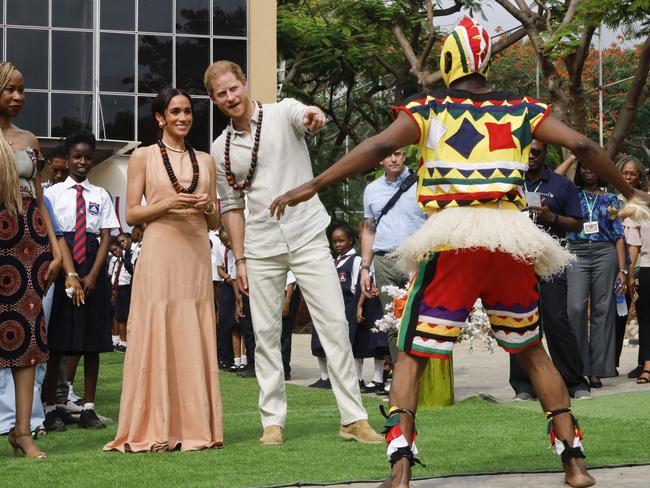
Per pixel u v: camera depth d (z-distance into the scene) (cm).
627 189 537
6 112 737
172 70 2455
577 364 1018
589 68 2775
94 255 872
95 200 882
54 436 816
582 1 1964
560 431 546
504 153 522
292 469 623
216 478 596
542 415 868
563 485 546
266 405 753
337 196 2788
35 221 714
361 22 2947
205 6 2473
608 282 1144
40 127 2380
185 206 731
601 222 1143
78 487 575
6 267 695
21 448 698
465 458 645
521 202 530
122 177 2386
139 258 745
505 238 511
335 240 1261
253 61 2498
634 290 1255
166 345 731
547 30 2106
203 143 2473
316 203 762
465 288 523
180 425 729
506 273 528
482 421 835
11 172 695
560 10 2194
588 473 558
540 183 1012
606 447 677
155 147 755
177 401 731
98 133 2416
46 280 724
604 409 909
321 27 2992
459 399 1040
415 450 527
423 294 527
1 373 837
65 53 2397
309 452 693
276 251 750
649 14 1895
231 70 750
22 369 703
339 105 3431
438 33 2917
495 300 539
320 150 3119
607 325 1140
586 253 1140
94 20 2406
